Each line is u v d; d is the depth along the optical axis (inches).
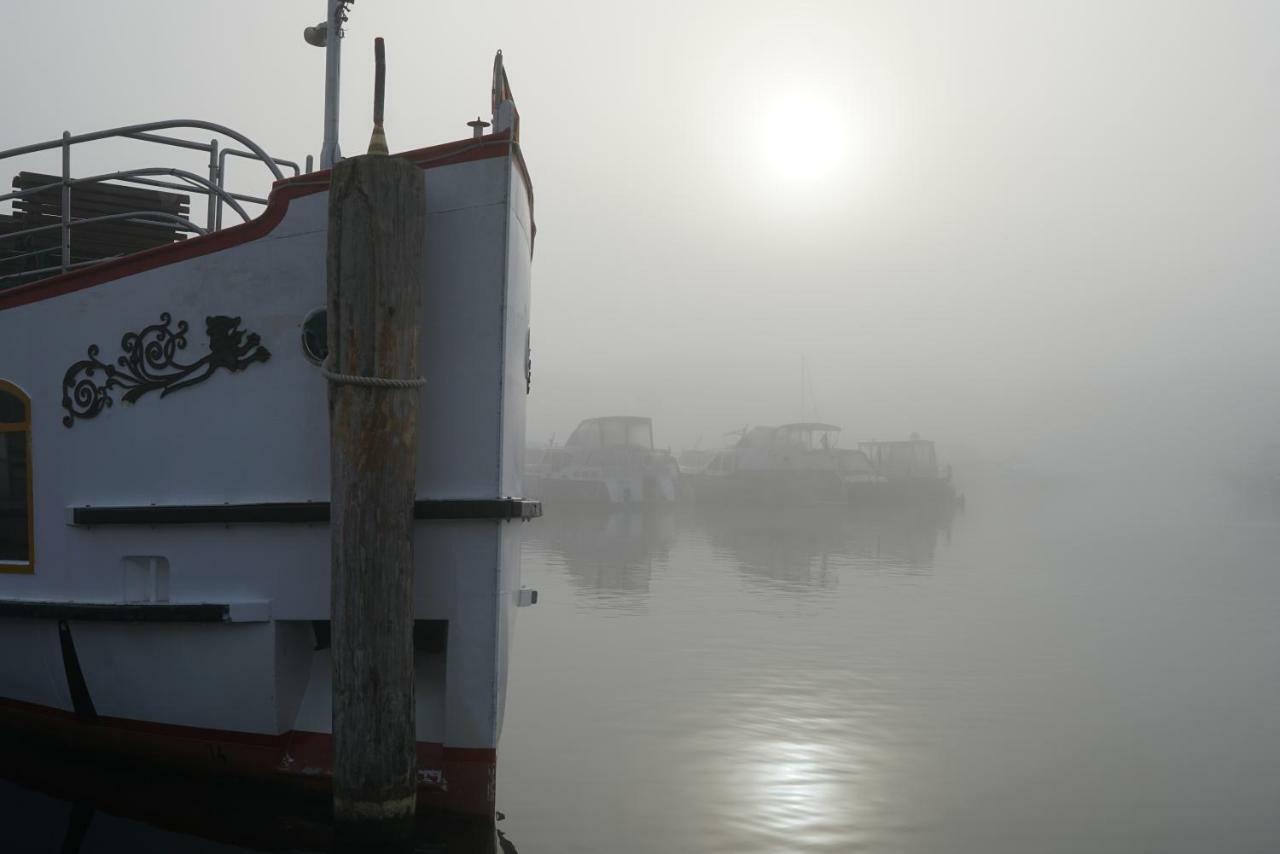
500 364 225.9
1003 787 259.4
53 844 213.9
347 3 291.3
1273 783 262.8
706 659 422.3
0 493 273.6
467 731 224.2
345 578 205.5
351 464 205.9
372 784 203.8
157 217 365.1
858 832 229.5
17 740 280.5
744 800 249.6
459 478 227.1
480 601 224.1
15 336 269.6
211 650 238.5
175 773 248.7
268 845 214.2
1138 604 585.6
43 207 347.3
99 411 257.3
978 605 580.4
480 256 226.5
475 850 218.2
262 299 239.5
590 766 277.3
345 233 207.5
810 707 342.3
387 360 207.2
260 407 239.9
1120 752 292.4
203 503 244.5
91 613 247.9
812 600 602.2
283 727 236.8
